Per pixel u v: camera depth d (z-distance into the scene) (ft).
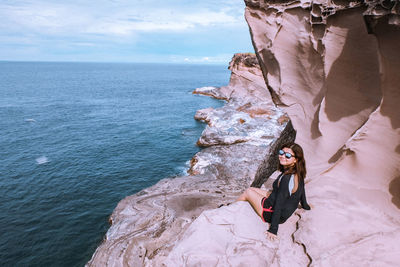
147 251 35.99
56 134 129.70
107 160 97.60
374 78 17.35
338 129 20.27
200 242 14.08
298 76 23.62
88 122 155.84
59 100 238.27
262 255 13.20
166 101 235.81
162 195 54.65
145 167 91.56
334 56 19.24
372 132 16.88
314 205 16.57
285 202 13.35
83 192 75.05
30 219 62.44
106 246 38.78
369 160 17.47
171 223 43.04
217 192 54.85
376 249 13.43
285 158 13.07
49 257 51.03
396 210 16.03
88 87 362.53
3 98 238.89
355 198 17.07
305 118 23.84
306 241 13.89
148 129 140.05
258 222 14.94
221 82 485.56
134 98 256.73
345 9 17.63
